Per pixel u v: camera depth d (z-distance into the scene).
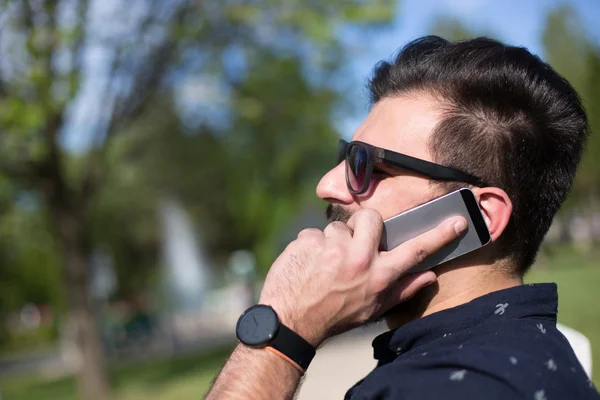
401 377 1.18
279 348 1.24
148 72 9.24
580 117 1.45
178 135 14.71
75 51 7.68
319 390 5.52
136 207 25.53
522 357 1.11
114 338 18.91
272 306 1.27
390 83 1.49
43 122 7.59
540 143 1.36
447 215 1.35
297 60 9.88
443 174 1.37
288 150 12.17
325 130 11.00
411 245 1.32
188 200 24.80
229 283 33.91
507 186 1.36
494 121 1.36
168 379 9.97
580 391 1.10
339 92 10.55
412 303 1.42
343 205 1.51
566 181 1.42
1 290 28.00
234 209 19.92
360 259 1.29
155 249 29.73
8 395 12.45
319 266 1.29
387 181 1.44
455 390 1.09
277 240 16.30
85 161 9.64
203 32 9.28
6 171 8.91
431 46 1.49
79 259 9.75
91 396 9.49
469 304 1.30
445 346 1.25
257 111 9.95
